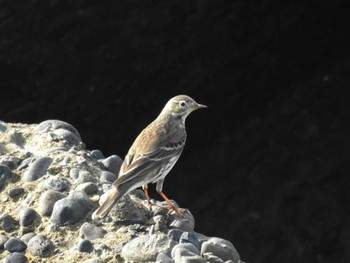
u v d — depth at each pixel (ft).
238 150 60.75
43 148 33.60
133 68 54.95
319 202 58.95
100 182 30.81
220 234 58.70
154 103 56.59
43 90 54.65
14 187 30.73
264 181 60.13
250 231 58.80
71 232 28.30
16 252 27.68
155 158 30.63
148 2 53.47
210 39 55.36
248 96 59.77
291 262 57.52
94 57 54.13
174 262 26.08
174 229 28.14
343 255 57.11
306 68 60.70
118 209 28.86
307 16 57.36
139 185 30.12
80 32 53.47
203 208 59.62
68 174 31.17
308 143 60.75
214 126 60.39
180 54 55.36
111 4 53.21
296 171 60.23
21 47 53.36
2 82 54.54
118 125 56.70
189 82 56.54
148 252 26.61
